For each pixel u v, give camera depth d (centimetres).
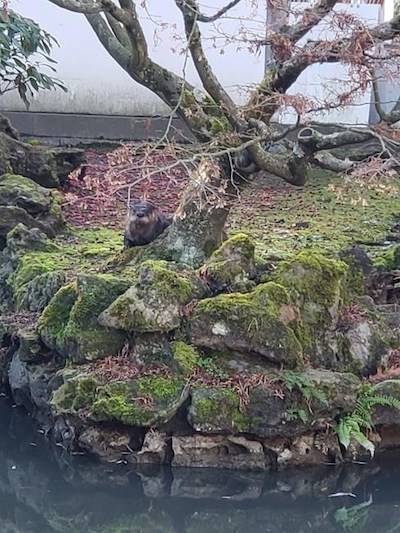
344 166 457
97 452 440
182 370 441
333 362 466
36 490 430
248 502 419
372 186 409
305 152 462
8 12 675
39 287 533
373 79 431
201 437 432
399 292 542
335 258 524
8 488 432
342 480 436
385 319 498
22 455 466
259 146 477
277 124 651
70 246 627
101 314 460
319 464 438
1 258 611
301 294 473
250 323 445
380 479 437
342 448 441
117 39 534
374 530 393
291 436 434
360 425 446
